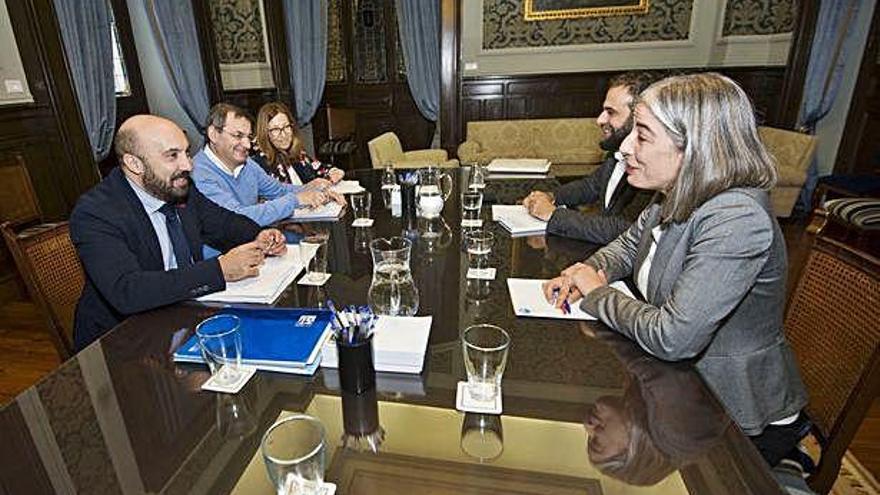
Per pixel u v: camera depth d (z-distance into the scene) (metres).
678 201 0.96
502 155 4.63
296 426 0.63
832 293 1.08
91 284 1.27
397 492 0.61
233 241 1.65
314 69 4.87
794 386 1.01
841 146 4.11
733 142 0.91
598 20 4.65
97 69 3.37
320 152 5.37
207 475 0.63
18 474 0.64
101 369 0.87
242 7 4.66
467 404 0.76
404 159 3.92
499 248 1.45
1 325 2.64
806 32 3.99
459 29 4.57
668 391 0.79
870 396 0.90
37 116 3.03
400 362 0.85
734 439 0.68
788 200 3.75
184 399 0.78
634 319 0.91
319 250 1.38
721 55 4.59
